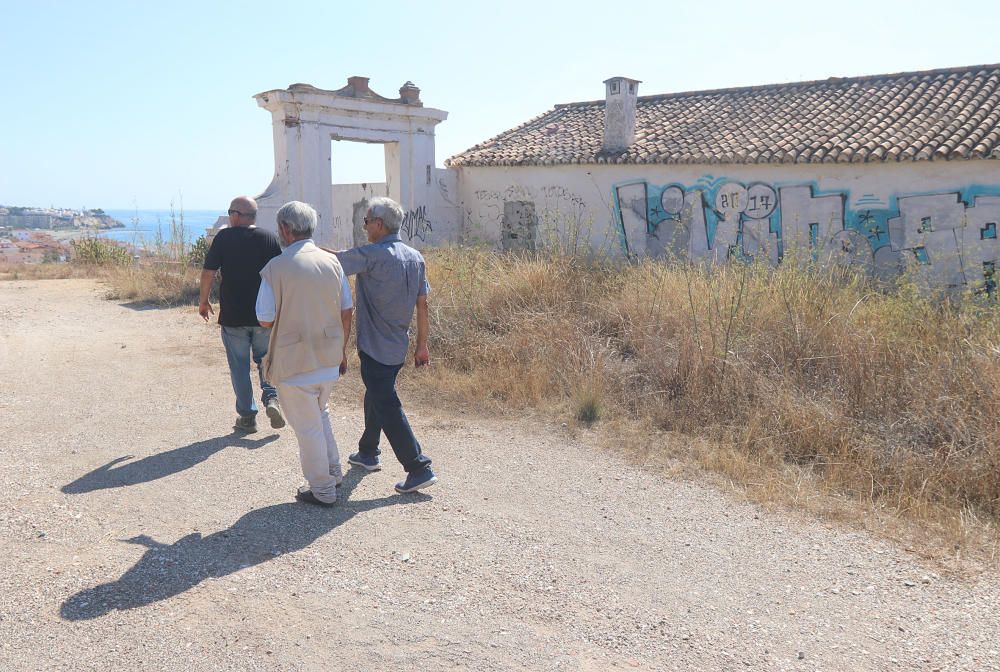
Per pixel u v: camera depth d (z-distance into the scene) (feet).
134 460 15.98
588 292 29.86
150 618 9.73
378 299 13.93
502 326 26.21
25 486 14.19
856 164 40.65
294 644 9.30
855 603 10.73
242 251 17.25
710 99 57.06
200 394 21.62
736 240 45.98
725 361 19.97
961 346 19.51
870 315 23.81
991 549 12.49
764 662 9.21
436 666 8.95
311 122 49.78
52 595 10.18
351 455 16.03
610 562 11.88
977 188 37.01
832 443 16.70
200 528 12.61
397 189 57.26
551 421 19.48
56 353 26.89
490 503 14.21
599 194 52.39
